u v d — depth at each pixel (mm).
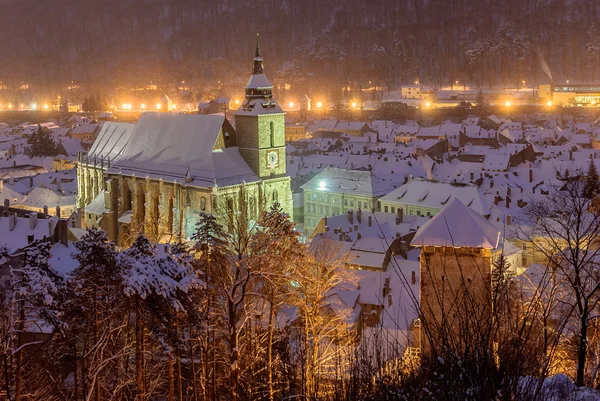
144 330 59531
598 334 39188
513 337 23797
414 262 103500
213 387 55844
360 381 27203
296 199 181125
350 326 73688
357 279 91625
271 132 148375
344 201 172625
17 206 175750
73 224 134750
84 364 53812
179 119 157875
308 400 32781
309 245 108250
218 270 63969
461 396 22297
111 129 178375
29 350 56938
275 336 63531
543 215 66750
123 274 52000
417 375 25422
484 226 49188
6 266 50844
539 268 72875
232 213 124562
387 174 196000
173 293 51375
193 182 143125
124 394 57375
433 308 47406
